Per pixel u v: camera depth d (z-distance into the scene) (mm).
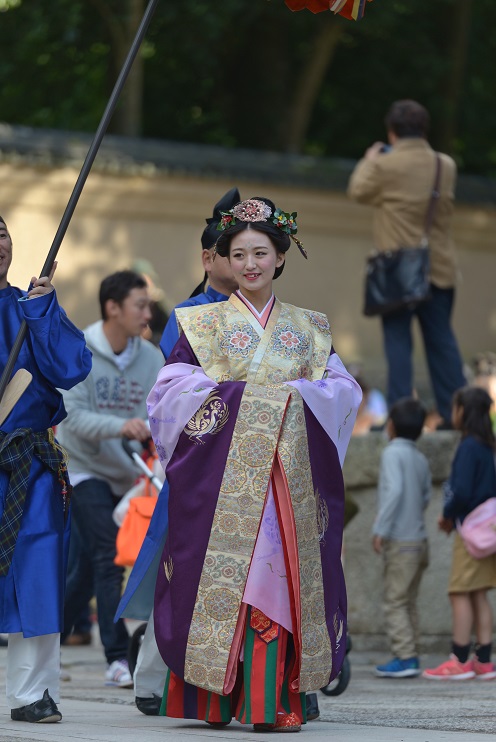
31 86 47844
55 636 10992
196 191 35125
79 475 15625
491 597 20188
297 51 49594
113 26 43000
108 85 44969
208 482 10492
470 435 17703
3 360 11117
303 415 10539
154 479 14547
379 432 21234
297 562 10320
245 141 48938
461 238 38781
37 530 10914
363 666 18844
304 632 10320
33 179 33281
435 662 19266
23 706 10875
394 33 48312
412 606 17906
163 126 51062
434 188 20219
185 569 10453
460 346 39000
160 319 20656
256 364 10703
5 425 11062
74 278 34219
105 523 15352
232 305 11023
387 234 20297
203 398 10555
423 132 20562
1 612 10773
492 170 52219
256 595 10258
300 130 47844
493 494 17531
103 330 15820
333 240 37594
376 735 10164
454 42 48125
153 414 10719
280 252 11094
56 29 43781
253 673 10219
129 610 11555
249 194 35719
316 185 36438
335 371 10953
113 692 14281
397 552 17734
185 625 10383
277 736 10023
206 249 12242
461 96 50469
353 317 37938
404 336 20531
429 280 20203
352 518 18812
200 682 10297
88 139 34906
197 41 44500
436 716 11984
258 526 10375
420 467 18078
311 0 11773
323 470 10664
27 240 33688
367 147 51219
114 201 34438
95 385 15625
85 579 16062
